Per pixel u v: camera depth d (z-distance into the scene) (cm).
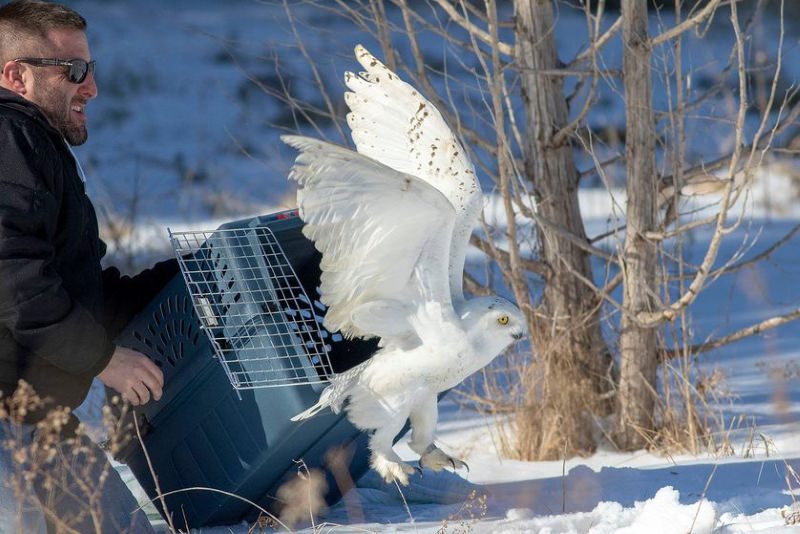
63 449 797
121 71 4278
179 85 4112
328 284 796
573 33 3966
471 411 1336
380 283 810
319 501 934
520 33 1189
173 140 3609
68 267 827
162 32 4769
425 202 759
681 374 1177
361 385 836
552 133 1198
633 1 1105
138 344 938
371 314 819
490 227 1268
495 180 1148
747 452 1102
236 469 888
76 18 859
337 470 925
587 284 1183
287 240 923
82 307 793
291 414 848
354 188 748
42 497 779
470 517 907
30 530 743
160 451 932
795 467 1026
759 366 1474
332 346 952
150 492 954
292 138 712
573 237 1145
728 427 1212
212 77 4175
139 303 945
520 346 1233
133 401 834
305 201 743
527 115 1217
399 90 865
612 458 1151
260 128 3600
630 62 1117
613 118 2925
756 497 896
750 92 1355
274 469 894
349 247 778
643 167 1135
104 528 798
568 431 1170
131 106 3934
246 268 855
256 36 4634
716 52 2909
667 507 795
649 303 1158
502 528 845
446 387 852
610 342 1266
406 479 834
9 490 746
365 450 949
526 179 1237
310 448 892
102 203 2147
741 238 2456
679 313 1153
